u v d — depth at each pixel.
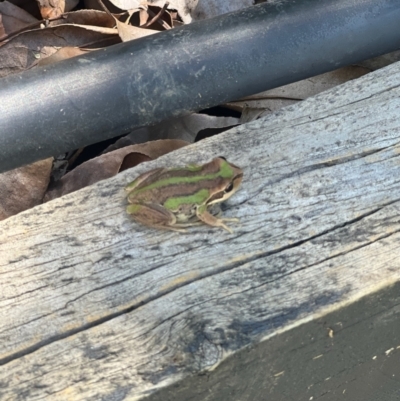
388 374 0.24
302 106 0.24
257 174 0.22
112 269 0.20
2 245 0.21
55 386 0.19
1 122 0.24
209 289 0.20
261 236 0.21
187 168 0.22
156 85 0.24
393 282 0.20
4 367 0.19
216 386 0.20
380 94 0.24
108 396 0.18
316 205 0.22
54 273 0.21
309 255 0.21
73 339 0.19
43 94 0.24
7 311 0.20
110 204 0.22
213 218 0.21
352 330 0.21
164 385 0.18
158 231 0.21
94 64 0.24
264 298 0.20
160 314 0.20
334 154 0.23
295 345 0.20
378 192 0.22
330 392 0.23
